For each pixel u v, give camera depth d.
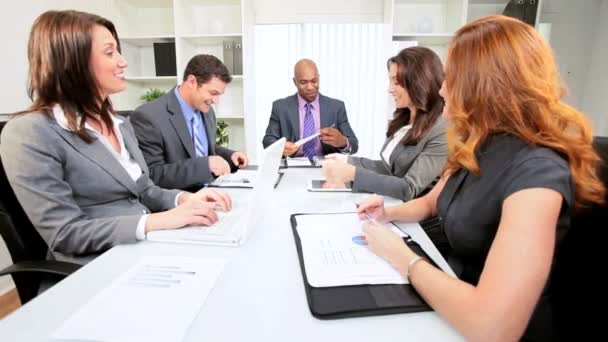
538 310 0.78
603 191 0.68
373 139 3.47
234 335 0.51
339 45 3.35
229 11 3.23
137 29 3.29
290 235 0.90
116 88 1.12
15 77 2.13
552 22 2.98
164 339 0.50
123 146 1.24
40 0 2.29
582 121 0.64
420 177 1.33
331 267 0.70
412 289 0.62
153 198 1.24
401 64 1.48
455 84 0.73
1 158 0.94
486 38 0.68
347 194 1.31
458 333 0.52
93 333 0.51
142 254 0.79
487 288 0.50
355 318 0.55
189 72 1.82
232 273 0.70
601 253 0.73
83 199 1.03
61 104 1.00
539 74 0.65
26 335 0.51
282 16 3.30
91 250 0.88
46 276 0.91
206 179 1.61
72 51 0.99
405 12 3.19
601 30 2.89
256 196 0.88
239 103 3.45
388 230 0.78
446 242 1.22
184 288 0.64
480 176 0.71
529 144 0.64
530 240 0.51
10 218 0.96
